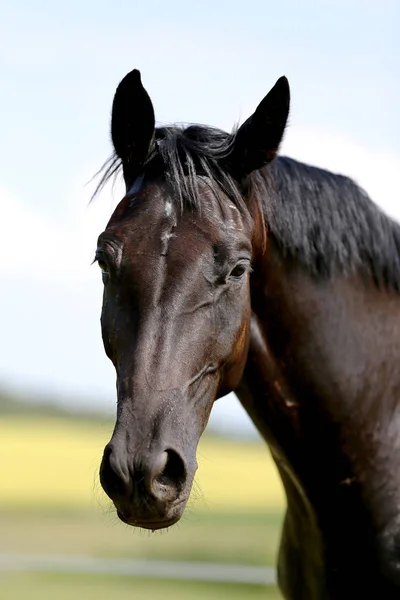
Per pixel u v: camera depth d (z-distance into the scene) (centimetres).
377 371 585
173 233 505
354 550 576
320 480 583
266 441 612
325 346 576
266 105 548
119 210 529
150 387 475
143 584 1831
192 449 479
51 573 2005
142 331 487
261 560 1862
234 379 530
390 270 601
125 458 454
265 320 577
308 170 600
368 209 602
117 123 559
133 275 497
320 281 579
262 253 562
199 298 495
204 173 532
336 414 576
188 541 2323
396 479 575
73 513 3192
